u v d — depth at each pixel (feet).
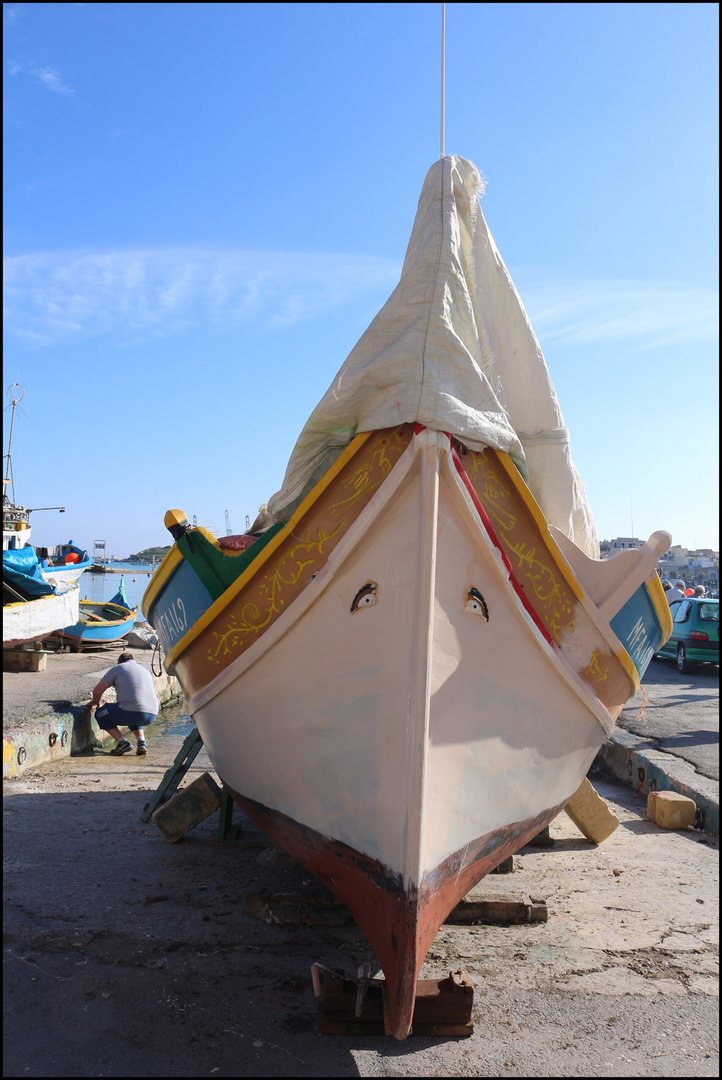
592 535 13.83
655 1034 9.84
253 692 11.55
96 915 12.91
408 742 9.91
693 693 42.01
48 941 11.82
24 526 63.41
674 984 11.13
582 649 11.84
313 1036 9.71
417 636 9.82
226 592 11.58
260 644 11.15
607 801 22.65
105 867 15.31
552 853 17.21
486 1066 9.15
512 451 11.19
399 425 10.37
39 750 24.30
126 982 10.73
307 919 12.85
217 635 11.87
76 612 48.37
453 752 10.38
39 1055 9.00
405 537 10.10
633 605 13.29
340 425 11.31
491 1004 10.53
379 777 10.28
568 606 11.57
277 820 12.25
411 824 9.84
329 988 9.80
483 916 13.30
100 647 53.52
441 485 10.08
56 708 27.55
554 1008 10.44
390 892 10.14
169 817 16.92
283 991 10.77
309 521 10.87
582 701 11.94
